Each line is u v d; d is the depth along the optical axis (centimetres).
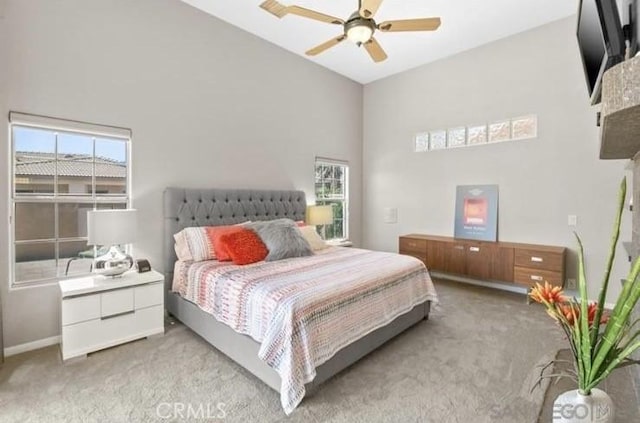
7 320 256
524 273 383
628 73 91
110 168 312
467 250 429
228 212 384
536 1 349
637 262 88
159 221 340
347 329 227
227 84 394
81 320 250
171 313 329
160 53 336
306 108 493
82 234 300
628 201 345
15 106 255
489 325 318
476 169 458
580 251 102
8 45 252
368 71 538
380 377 227
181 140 355
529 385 216
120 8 308
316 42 439
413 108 526
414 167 527
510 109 425
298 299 210
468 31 409
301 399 190
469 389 212
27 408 191
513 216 426
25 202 268
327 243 453
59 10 274
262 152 436
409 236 495
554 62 389
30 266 274
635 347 87
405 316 296
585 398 94
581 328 94
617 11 139
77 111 284
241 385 216
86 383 217
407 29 261
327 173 545
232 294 244
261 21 389
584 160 373
